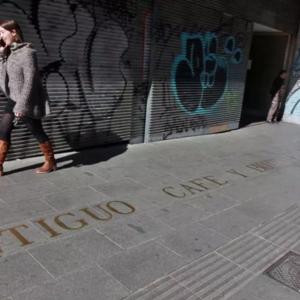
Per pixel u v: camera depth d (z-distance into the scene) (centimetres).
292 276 301
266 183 537
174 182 496
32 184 427
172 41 677
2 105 458
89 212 375
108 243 320
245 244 347
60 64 511
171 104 720
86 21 527
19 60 384
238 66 873
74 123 556
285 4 980
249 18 855
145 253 310
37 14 468
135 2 590
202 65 764
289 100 1141
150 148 659
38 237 316
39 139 446
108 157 572
